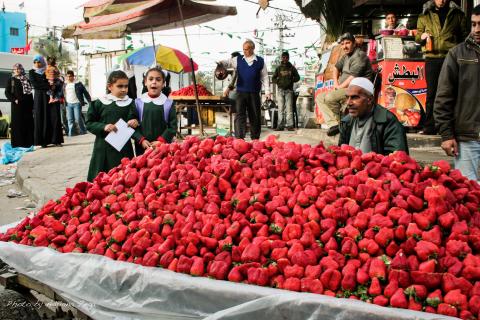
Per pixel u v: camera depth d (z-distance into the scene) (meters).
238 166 3.31
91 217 3.46
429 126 8.42
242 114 9.66
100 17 10.98
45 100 11.97
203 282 2.66
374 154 3.25
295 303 2.39
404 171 3.09
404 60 8.85
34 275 3.16
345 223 2.87
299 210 2.95
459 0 9.52
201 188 3.31
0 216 6.69
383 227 2.72
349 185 3.04
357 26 14.06
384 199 2.87
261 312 2.44
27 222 3.55
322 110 8.05
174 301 2.70
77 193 3.62
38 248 3.23
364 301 2.47
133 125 5.38
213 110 13.18
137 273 2.82
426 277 2.43
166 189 3.37
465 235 2.65
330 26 12.26
